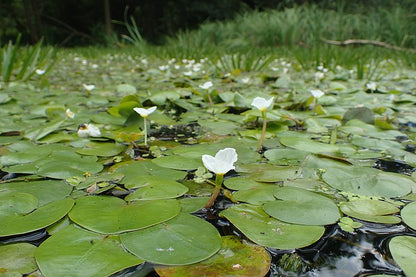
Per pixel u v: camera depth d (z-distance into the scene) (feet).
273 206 0.73
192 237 0.63
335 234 0.67
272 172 0.94
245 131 1.38
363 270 0.58
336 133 1.33
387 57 5.40
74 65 5.31
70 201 0.74
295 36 7.57
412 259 0.58
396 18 6.84
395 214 0.73
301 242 0.62
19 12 12.44
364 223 0.71
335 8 9.68
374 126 1.47
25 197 0.76
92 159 1.05
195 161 1.03
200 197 0.81
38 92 2.49
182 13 13.12
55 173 0.92
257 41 8.11
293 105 1.88
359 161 1.05
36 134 1.31
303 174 0.93
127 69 4.72
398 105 2.02
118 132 1.20
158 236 0.62
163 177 0.91
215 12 12.36
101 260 0.56
